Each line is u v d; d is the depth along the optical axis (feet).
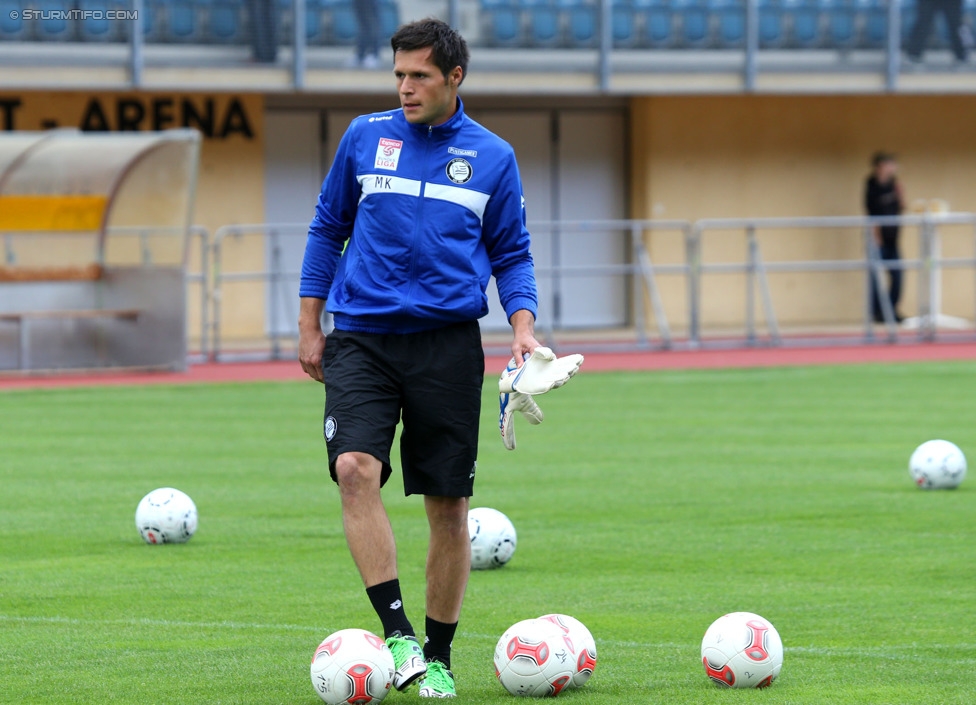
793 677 62.69
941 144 324.39
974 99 324.80
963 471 120.67
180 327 228.22
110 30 259.19
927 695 59.52
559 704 57.72
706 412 178.19
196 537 100.07
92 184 225.35
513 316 61.46
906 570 88.07
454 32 60.75
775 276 297.94
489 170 61.05
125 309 230.27
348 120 300.61
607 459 139.13
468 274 60.49
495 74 280.51
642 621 74.69
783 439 153.17
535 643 58.90
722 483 123.85
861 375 221.25
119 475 129.29
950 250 294.46
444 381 60.08
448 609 61.16
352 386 59.82
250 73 266.57
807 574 86.99
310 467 134.41
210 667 65.00
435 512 61.00
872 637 70.95
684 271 282.77
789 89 293.02
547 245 305.73
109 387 209.77
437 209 60.49
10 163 219.82
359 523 58.34
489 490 120.67
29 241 226.79
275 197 296.10
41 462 137.49
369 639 56.59
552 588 83.15
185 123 284.82
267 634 71.87
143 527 97.35
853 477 127.24
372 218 60.90
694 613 76.69
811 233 304.30
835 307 299.38
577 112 310.45
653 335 289.12
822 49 293.84
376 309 60.08
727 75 290.76
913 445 148.25
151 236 227.61
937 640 70.28
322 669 56.13
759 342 270.05
